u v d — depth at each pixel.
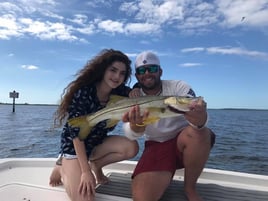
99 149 3.28
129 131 2.95
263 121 42.12
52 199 2.93
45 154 12.12
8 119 36.16
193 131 2.65
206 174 3.52
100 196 2.94
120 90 3.26
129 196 2.94
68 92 3.12
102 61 3.06
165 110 2.58
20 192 3.09
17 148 13.49
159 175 2.73
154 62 3.07
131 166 3.84
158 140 3.09
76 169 2.91
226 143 15.95
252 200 2.80
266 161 10.91
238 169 9.70
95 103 3.14
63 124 3.19
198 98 2.50
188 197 2.80
